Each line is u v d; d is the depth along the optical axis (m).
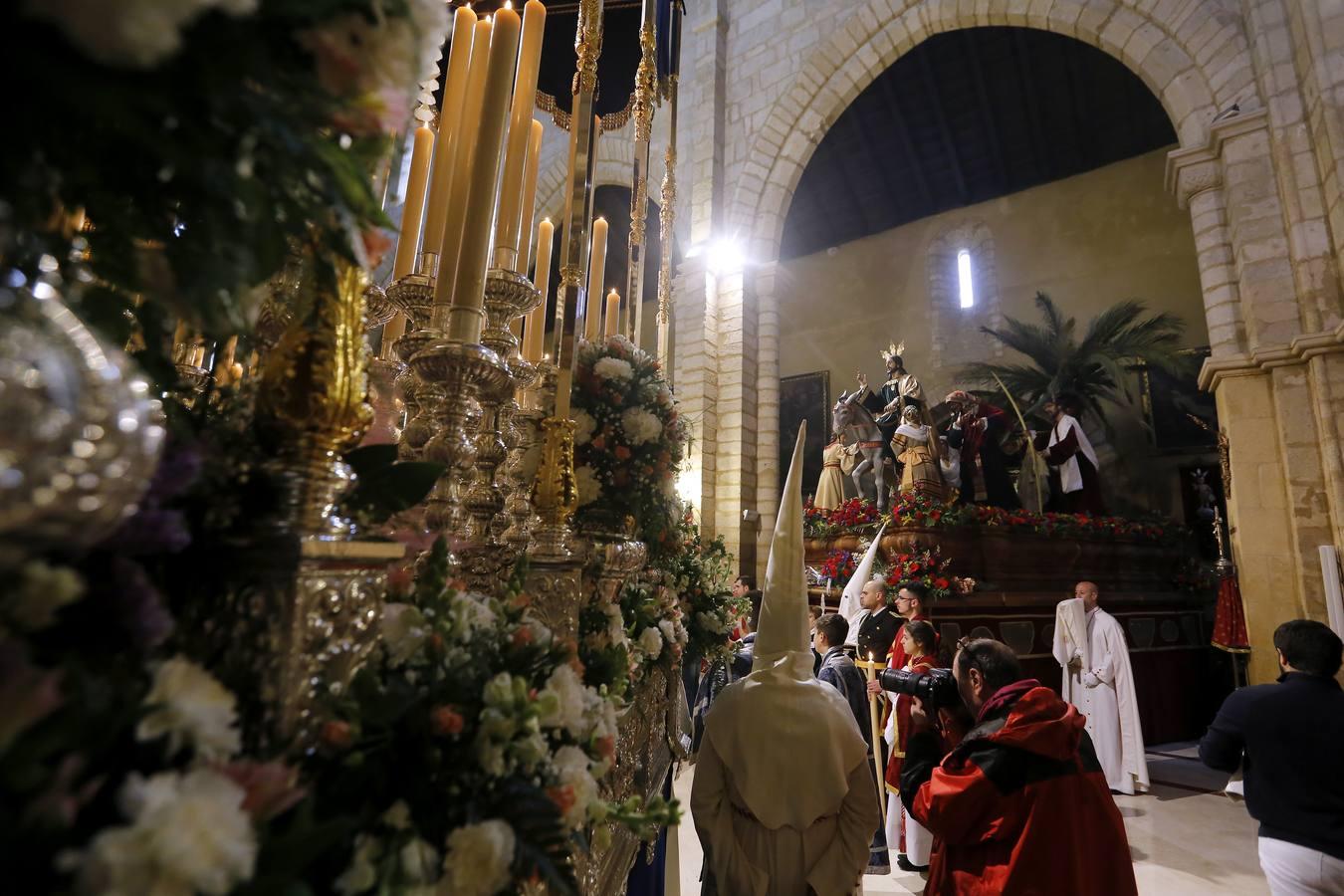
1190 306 11.72
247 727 0.58
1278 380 5.75
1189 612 8.12
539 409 2.01
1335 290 5.56
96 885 0.37
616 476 1.85
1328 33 5.68
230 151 0.50
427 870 0.60
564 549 1.32
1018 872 1.75
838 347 14.97
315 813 0.59
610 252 15.05
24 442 0.36
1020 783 1.83
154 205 0.55
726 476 9.51
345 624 0.67
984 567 7.49
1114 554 8.26
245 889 0.44
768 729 1.86
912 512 7.58
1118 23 7.88
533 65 1.75
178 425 0.66
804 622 2.00
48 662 0.46
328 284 0.69
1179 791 5.50
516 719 0.70
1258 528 5.77
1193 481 10.93
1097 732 5.61
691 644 2.91
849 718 1.93
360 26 0.53
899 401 9.38
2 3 0.40
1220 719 2.39
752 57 11.02
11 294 0.43
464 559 1.30
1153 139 12.45
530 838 0.68
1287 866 2.12
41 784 0.39
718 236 10.35
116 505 0.43
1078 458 9.75
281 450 0.69
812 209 14.58
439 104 2.95
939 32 9.48
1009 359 13.09
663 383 2.12
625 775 1.55
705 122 10.79
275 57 0.52
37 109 0.45
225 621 0.61
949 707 2.42
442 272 1.28
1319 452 5.48
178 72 0.45
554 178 12.09
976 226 14.15
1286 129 6.06
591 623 1.40
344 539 0.66
